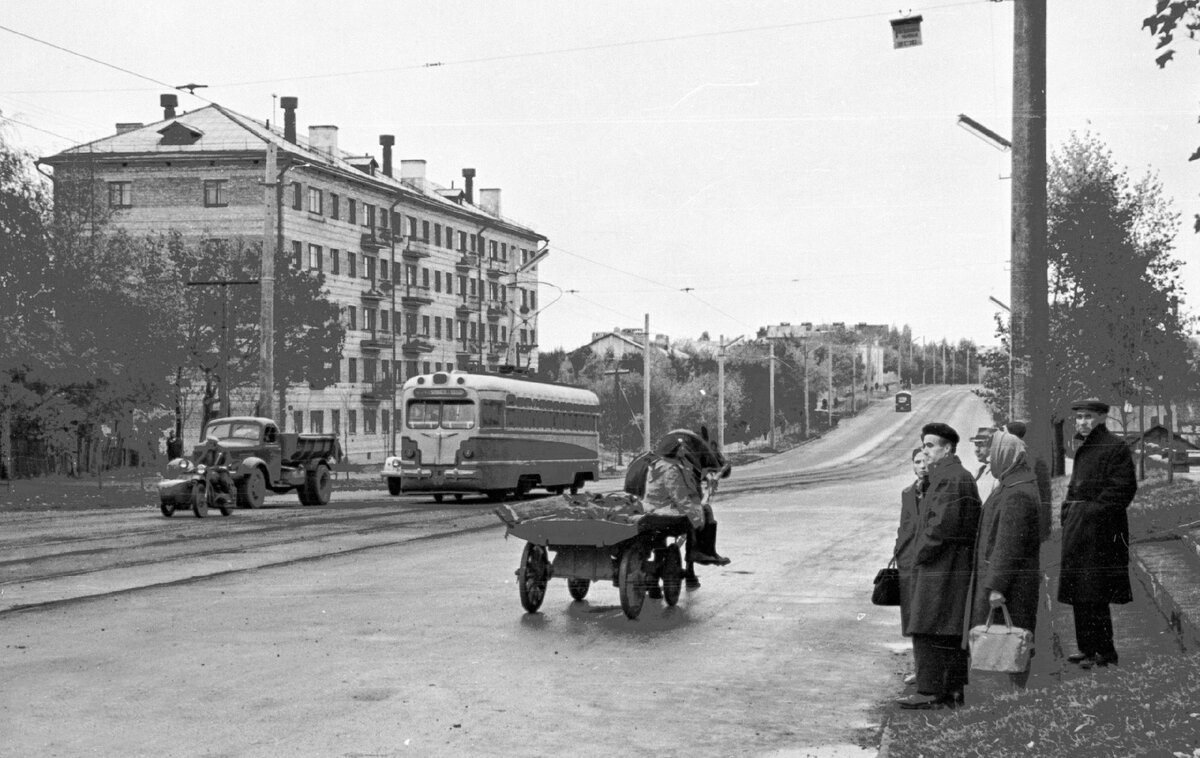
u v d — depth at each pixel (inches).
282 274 2512.3
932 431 346.9
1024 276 707.4
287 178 2999.5
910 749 280.5
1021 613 333.4
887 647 441.1
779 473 2559.1
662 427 3909.9
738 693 364.5
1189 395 1098.7
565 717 332.8
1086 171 1139.3
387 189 3494.1
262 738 306.0
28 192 1656.0
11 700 345.7
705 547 606.2
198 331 2402.8
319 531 905.5
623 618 504.1
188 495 1060.5
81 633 454.9
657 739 310.3
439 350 3858.3
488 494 1533.0
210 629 465.7
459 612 514.0
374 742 303.3
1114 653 382.6
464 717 331.0
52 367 1643.7
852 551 779.4
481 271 4141.2
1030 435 698.8
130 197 2984.7
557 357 5531.5
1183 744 243.9
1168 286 1096.8
